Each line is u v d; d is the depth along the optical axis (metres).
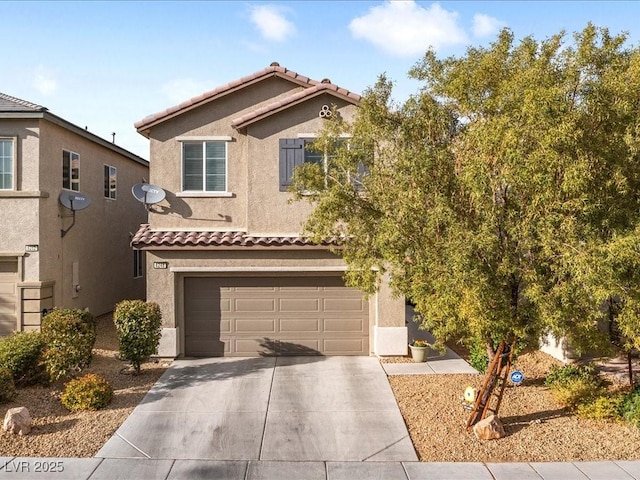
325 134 10.23
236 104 15.21
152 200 14.52
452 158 8.73
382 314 14.06
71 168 17.83
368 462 8.27
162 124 15.02
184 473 7.91
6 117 15.12
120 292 22.75
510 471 7.90
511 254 7.91
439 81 9.05
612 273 6.77
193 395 11.25
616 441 8.84
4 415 9.80
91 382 10.62
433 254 8.09
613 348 8.90
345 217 9.76
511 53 8.66
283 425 9.70
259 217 14.35
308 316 14.50
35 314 15.36
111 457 8.42
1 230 15.27
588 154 7.30
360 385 11.84
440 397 10.92
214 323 14.49
